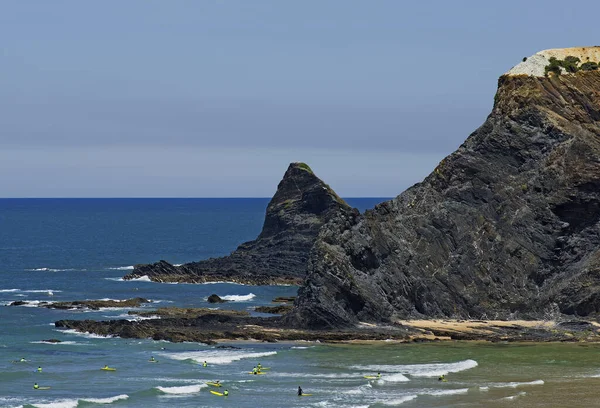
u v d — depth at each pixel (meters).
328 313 118.69
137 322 121.69
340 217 126.19
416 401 82.00
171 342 110.69
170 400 81.62
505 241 127.94
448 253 127.81
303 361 99.88
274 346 108.69
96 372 93.44
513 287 125.75
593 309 122.50
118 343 109.88
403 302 124.12
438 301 125.12
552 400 82.31
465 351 106.12
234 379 90.62
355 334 114.56
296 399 82.12
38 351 104.69
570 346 109.44
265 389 86.31
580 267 124.69
